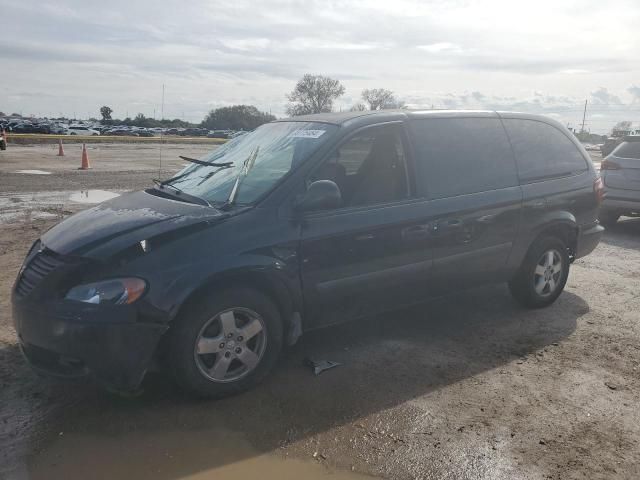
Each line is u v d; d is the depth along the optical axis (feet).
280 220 12.41
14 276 19.75
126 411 11.54
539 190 16.96
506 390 12.69
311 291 12.87
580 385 12.98
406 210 14.10
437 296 15.44
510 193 16.17
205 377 11.65
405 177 14.53
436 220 14.55
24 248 23.56
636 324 16.84
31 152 84.53
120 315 10.63
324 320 13.46
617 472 9.86
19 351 14.06
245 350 12.09
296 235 12.45
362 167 14.02
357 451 10.36
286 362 13.89
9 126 192.13
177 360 11.36
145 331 10.82
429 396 12.35
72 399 11.96
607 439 10.85
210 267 11.32
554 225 17.34
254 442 10.57
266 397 12.18
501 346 15.10
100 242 11.30
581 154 18.94
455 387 12.78
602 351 14.88
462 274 15.53
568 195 17.74
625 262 24.17
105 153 89.40
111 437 10.66
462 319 17.01
